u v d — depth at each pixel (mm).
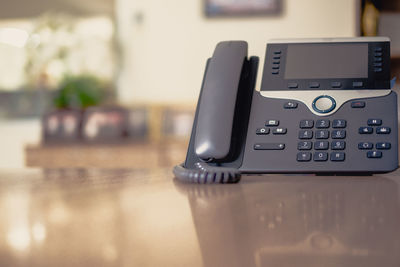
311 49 742
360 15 2762
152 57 3848
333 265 237
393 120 664
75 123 3238
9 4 4230
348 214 394
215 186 556
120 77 3879
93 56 3787
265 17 3697
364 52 724
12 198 489
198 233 327
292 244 288
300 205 434
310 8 3654
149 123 3439
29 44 3729
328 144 659
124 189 536
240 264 244
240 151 684
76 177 653
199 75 3826
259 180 609
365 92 688
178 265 244
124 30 3846
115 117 3283
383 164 640
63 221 379
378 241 291
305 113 688
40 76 3754
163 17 3799
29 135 4270
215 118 692
